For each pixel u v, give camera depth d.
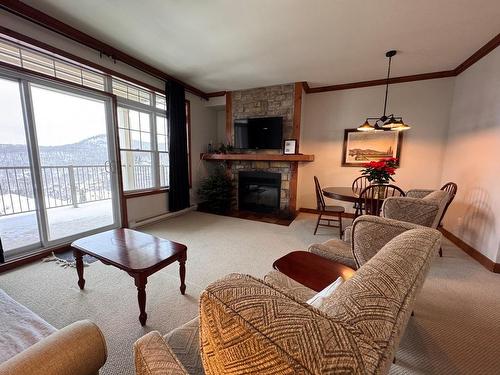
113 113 3.12
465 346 1.42
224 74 3.76
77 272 1.99
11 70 2.18
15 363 0.58
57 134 3.06
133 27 2.43
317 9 2.09
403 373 1.25
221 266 2.40
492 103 2.59
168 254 1.68
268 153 4.57
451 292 1.97
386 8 2.07
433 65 3.31
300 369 0.33
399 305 0.46
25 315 1.10
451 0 1.96
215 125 5.42
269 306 0.42
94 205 4.54
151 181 4.07
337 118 4.35
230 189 4.83
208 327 0.47
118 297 1.85
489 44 2.61
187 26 2.39
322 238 3.25
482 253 2.56
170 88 3.88
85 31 2.51
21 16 2.14
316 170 4.62
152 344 0.78
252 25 2.37
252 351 0.39
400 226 1.26
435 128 3.72
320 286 1.31
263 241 3.10
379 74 3.70
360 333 0.38
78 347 0.67
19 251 2.39
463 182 3.09
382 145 4.05
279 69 3.53
